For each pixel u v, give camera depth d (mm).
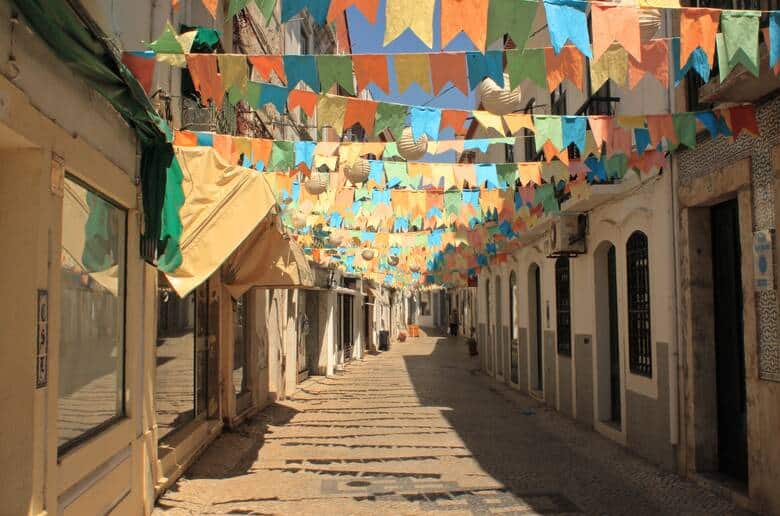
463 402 14930
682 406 7641
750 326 6195
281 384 15008
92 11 4160
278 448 9609
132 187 5527
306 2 3404
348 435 10672
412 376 21281
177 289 5926
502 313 19266
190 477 7602
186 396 8539
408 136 5680
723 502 6555
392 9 3377
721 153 6781
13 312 3656
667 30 7348
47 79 3762
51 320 3867
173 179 6031
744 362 6656
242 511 6445
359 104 4949
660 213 8117
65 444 4301
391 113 5004
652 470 8023
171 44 4363
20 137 3461
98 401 4969
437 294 69062
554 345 13336
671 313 7816
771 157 5867
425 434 10773
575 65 4117
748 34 3906
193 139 6480
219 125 8844
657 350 8258
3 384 3627
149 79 4805
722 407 7301
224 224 6184
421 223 12188
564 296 12773
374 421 12156
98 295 4957
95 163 4602
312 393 16844
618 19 3564
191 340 8758
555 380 13234
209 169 6281
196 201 6195
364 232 12258
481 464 8547
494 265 20156
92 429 4816
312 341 21281
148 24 6379
